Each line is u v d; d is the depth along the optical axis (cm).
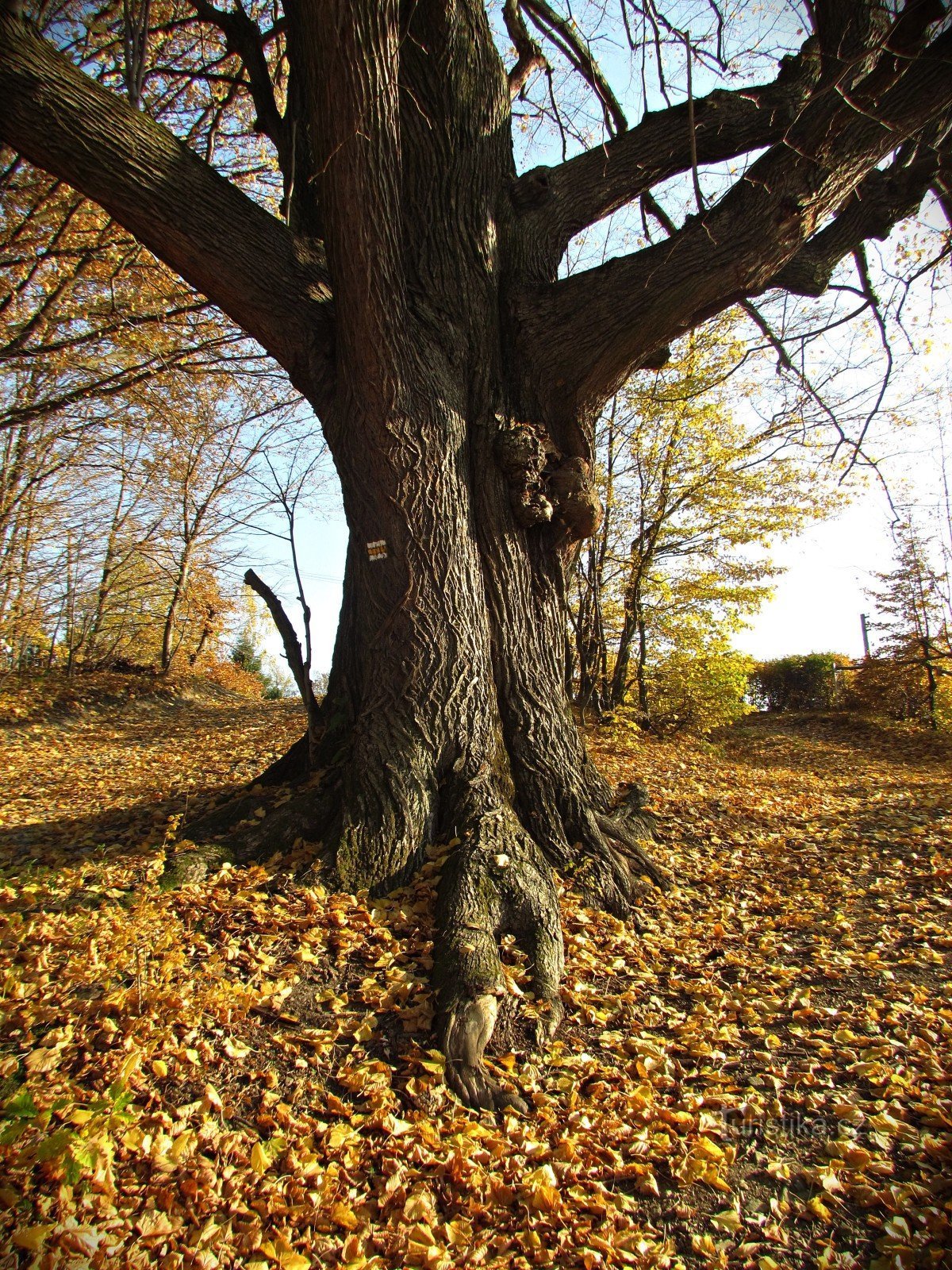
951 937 419
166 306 870
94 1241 192
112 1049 265
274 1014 299
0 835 557
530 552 495
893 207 536
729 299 477
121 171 395
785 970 381
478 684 445
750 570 1368
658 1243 224
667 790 808
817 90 380
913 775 1096
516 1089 279
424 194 482
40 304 912
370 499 446
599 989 349
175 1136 236
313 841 418
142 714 1639
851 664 1980
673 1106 280
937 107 433
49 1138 205
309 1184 229
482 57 480
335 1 354
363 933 352
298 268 459
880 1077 295
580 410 502
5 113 372
